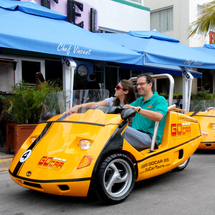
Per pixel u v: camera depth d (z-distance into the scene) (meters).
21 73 8.36
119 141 3.00
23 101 5.20
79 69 9.82
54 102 3.45
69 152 2.79
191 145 4.12
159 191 3.46
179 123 3.95
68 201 3.10
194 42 14.84
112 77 11.29
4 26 4.87
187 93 8.34
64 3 8.93
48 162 2.75
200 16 12.09
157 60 6.72
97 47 5.70
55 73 9.25
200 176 4.18
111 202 2.91
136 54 6.34
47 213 2.78
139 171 3.22
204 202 3.07
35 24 5.55
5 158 4.92
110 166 2.88
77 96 3.32
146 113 3.33
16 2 6.34
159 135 3.69
